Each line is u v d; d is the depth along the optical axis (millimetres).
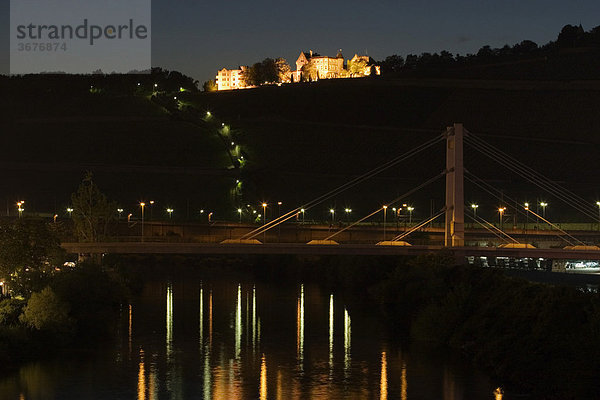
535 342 144000
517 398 132750
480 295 180250
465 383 142125
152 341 175750
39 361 154625
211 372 150875
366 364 156375
